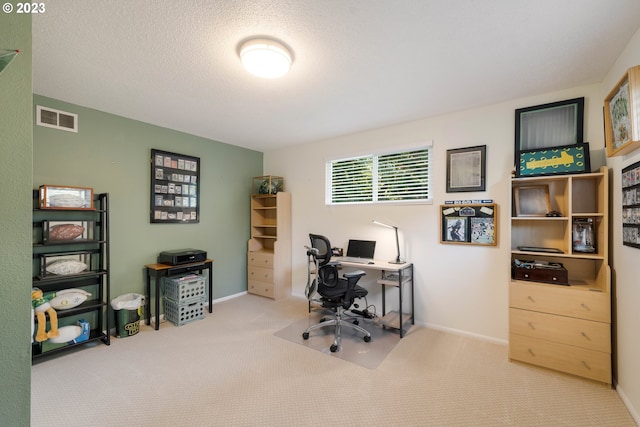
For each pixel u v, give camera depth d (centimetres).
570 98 242
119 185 306
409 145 327
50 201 241
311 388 205
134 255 318
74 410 181
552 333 223
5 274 74
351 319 331
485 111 281
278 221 418
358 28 165
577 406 186
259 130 360
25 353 77
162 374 221
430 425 171
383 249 347
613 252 208
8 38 74
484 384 210
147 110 292
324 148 403
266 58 178
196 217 377
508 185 261
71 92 249
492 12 152
